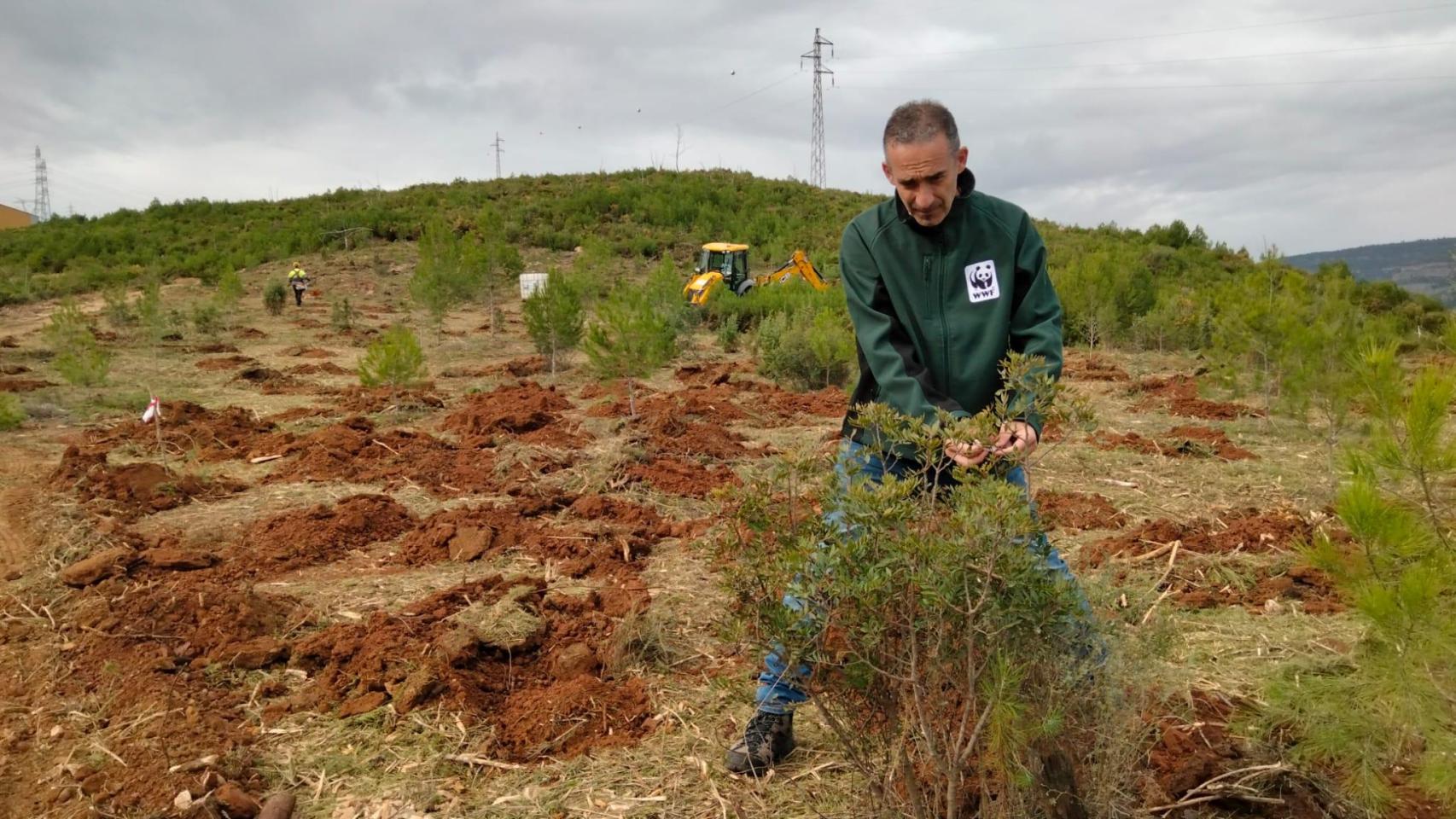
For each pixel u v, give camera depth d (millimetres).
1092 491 6914
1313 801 2955
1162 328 15719
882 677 2414
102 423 10148
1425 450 2719
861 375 3121
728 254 26344
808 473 2422
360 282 31906
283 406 11172
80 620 4734
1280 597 4727
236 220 46250
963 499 2199
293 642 4492
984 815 2510
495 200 47781
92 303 26969
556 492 7027
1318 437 8562
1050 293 3004
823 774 3242
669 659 4223
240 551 5793
